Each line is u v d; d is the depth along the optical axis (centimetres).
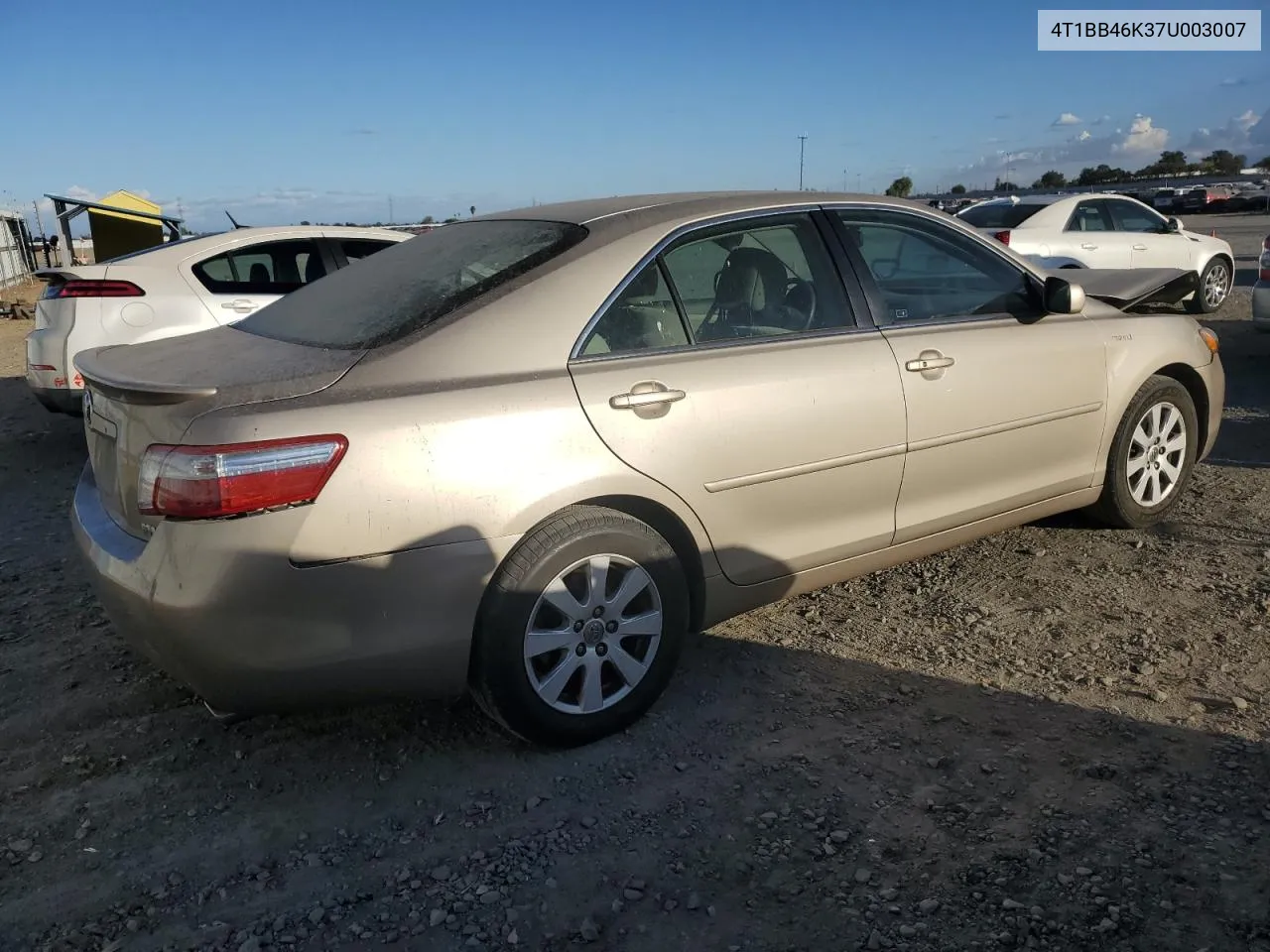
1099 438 448
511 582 290
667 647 325
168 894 254
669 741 319
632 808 285
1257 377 859
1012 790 287
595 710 314
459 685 296
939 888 248
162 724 336
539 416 292
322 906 248
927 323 391
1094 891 244
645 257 330
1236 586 421
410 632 279
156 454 267
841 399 353
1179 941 227
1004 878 250
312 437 263
